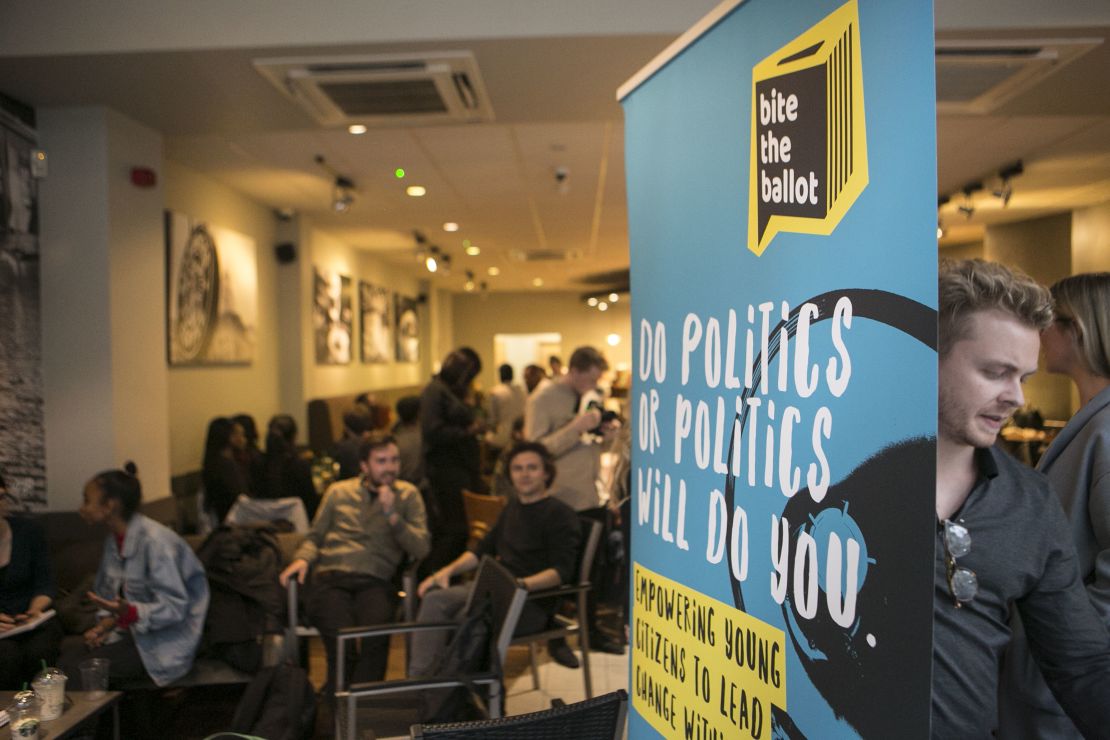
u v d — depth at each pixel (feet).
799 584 3.14
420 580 16.99
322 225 32.35
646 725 4.51
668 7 11.93
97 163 14.61
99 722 10.25
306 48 12.26
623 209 29.55
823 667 3.00
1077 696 3.72
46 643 10.71
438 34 12.03
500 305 66.28
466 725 5.63
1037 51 12.72
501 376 31.91
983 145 20.83
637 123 4.72
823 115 2.97
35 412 14.35
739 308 3.57
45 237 14.56
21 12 12.23
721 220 3.71
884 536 2.69
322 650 15.26
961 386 3.38
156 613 10.52
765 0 3.34
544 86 14.14
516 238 36.68
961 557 3.49
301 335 29.96
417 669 11.18
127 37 12.21
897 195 2.59
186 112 15.10
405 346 50.70
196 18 12.19
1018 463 3.72
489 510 15.81
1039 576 3.56
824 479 2.98
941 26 11.88
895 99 2.60
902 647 2.60
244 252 26.05
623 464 14.21
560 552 11.48
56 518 14.33
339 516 12.76
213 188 24.12
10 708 7.89
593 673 13.42
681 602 4.10
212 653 11.04
